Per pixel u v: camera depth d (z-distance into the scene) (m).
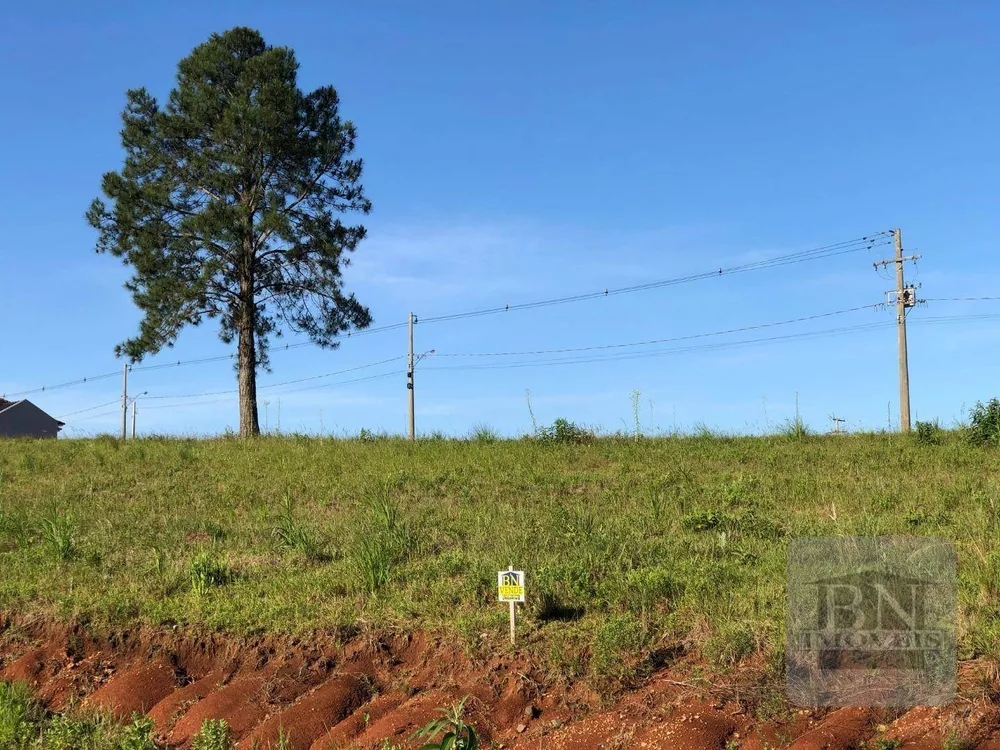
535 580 8.29
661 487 12.96
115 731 7.13
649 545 9.55
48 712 7.78
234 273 28.25
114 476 16.91
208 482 16.09
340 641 7.98
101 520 12.69
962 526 9.35
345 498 14.09
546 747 6.38
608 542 9.59
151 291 26.34
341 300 28.56
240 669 8.00
